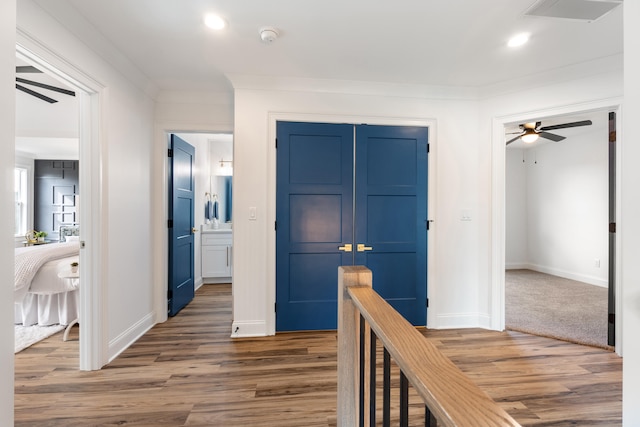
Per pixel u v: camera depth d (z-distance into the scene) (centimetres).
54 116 364
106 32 204
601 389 193
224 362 227
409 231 296
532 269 582
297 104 281
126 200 252
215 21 193
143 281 284
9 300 102
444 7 179
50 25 171
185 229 366
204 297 405
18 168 563
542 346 254
